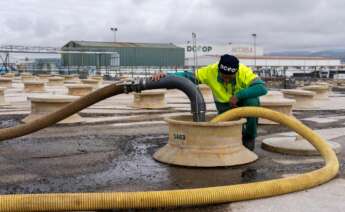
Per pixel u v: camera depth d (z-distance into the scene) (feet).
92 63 201.05
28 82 72.95
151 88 21.20
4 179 18.08
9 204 13.01
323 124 36.09
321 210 14.11
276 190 15.57
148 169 19.86
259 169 19.95
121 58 203.82
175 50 202.18
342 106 53.93
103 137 28.48
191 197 14.33
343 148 24.91
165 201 14.12
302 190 16.30
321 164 21.01
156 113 42.27
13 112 42.19
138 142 26.89
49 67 182.29
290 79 120.26
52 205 13.30
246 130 23.24
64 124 33.45
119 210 13.92
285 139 25.76
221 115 21.08
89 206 13.58
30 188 16.81
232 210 14.16
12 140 26.78
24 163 20.99
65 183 17.56
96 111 43.45
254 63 187.01
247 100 22.75
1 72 169.27
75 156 22.65
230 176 18.62
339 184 17.25
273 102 34.86
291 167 20.40
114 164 20.92
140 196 13.98
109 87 21.15
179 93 72.79
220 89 22.70
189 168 19.98
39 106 33.58
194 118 21.35
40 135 28.84
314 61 253.85
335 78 146.72
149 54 205.87
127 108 46.57
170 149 21.34
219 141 20.36
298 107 49.83
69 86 57.62
